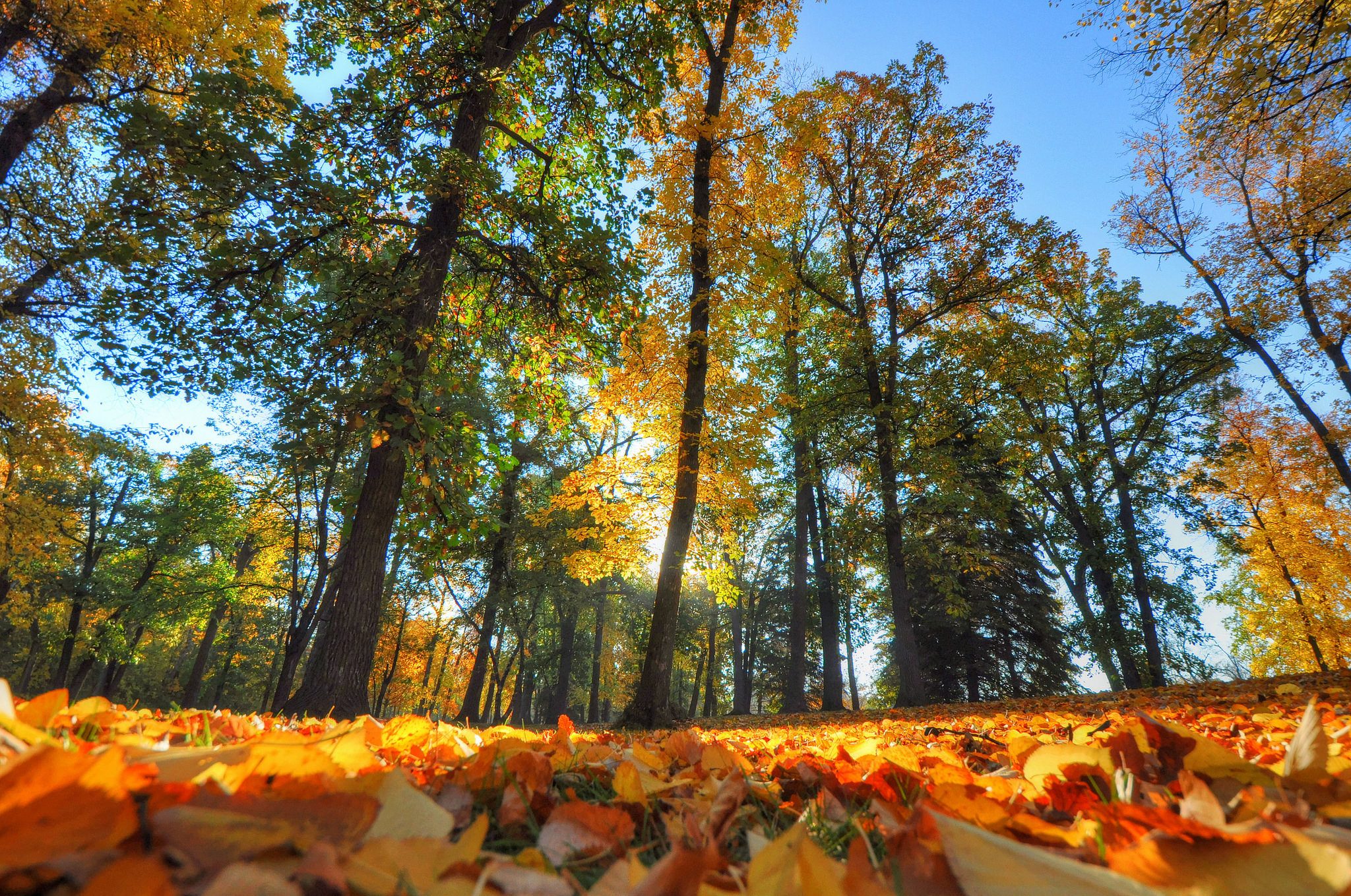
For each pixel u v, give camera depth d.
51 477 14.27
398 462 6.95
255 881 0.43
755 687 32.59
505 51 9.05
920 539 16.92
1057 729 2.90
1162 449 18.55
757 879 0.56
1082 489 19.34
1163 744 1.20
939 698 24.05
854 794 1.45
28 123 10.74
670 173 11.17
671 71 10.33
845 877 0.58
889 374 15.74
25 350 11.47
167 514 21.08
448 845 0.62
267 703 22.91
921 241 15.66
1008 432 17.67
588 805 0.96
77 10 10.12
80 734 1.32
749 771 1.66
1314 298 15.58
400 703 29.61
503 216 8.53
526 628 22.33
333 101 6.88
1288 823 0.82
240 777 0.84
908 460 14.82
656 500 10.95
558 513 17.73
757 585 31.80
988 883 0.55
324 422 6.61
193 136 6.14
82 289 10.70
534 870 0.65
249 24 11.75
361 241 7.49
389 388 5.99
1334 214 13.09
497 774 1.33
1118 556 17.62
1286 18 8.19
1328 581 21.20
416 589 20.47
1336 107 9.16
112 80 10.89
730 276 10.52
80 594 21.30
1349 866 0.49
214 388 7.02
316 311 7.02
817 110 12.74
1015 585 23.77
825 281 17.75
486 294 9.32
